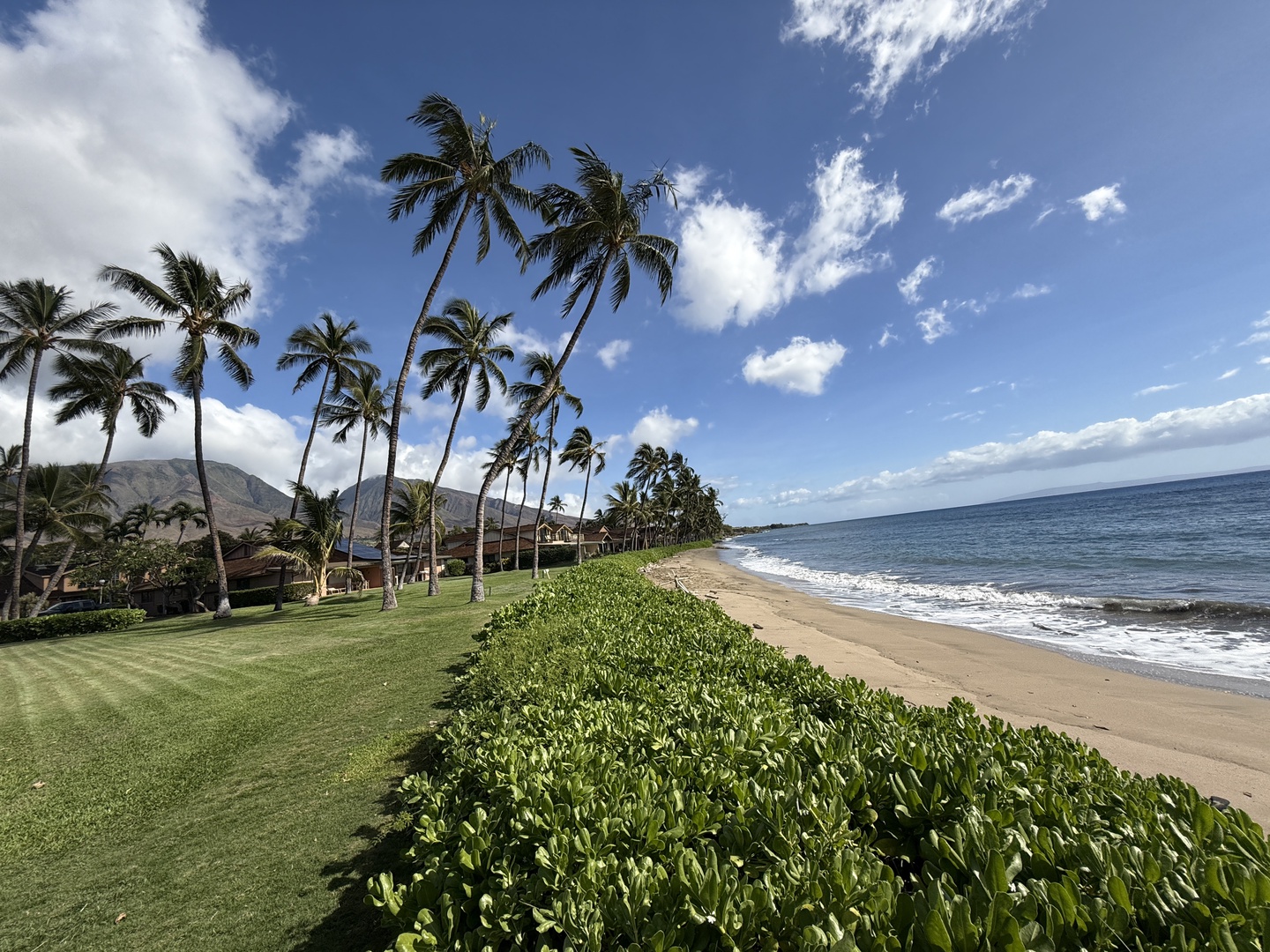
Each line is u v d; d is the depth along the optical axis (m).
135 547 29.06
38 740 6.38
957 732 3.33
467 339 22.69
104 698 8.25
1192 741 5.38
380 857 3.46
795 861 1.89
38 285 22.33
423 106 16.14
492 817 2.39
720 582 28.06
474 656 8.12
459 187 17.05
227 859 3.59
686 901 1.67
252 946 2.79
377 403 30.77
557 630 7.34
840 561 38.31
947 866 1.91
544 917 1.71
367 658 9.38
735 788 2.40
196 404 19.59
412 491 35.12
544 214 18.36
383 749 5.18
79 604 31.78
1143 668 8.24
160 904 3.20
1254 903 1.53
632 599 10.91
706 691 4.17
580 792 2.41
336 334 27.27
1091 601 13.98
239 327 19.66
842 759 2.78
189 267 18.88
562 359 17.92
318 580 24.14
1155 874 1.68
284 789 4.57
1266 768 4.70
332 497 25.09
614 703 4.03
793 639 11.45
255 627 15.92
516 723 3.78
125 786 4.91
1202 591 14.43
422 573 44.66
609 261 18.08
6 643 19.36
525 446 31.50
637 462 59.62
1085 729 5.87
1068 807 2.16
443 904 1.88
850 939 1.38
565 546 52.66
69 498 27.55
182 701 7.63
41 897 3.36
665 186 17.95
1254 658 8.37
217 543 19.91
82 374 24.11
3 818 4.45
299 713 6.56
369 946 2.69
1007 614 13.66
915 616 14.31
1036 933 1.42
